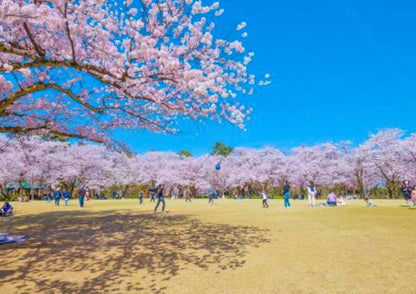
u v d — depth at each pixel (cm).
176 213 1609
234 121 618
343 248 643
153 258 604
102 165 4244
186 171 4894
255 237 813
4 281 464
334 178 4281
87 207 2286
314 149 4675
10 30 582
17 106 860
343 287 409
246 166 5088
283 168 4559
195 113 635
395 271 472
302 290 403
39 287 434
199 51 594
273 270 498
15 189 4916
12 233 980
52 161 3688
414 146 2952
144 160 5400
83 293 407
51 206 2450
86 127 939
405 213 1316
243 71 642
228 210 1755
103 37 536
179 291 411
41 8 374
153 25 560
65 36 599
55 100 888
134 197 5556
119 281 459
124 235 907
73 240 830
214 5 582
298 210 1648
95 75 529
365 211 1448
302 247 666
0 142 2811
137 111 812
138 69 514
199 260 580
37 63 473
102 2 423
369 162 3594
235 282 444
